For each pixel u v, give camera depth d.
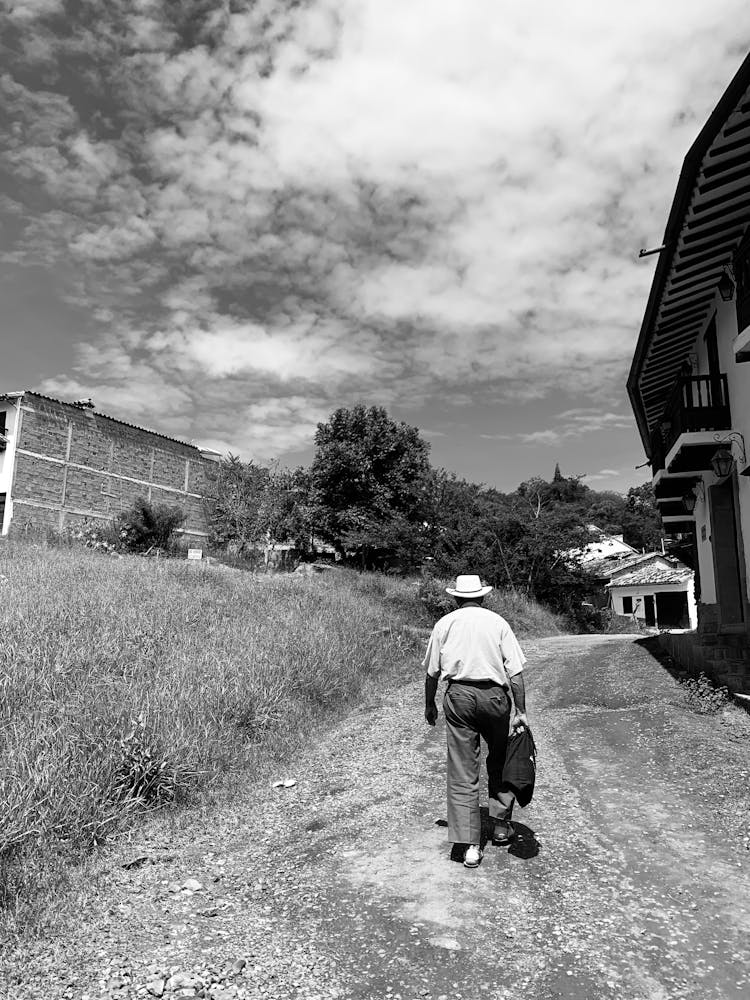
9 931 3.39
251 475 35.56
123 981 2.98
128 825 4.84
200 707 6.80
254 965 3.09
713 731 6.98
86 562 16.06
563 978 2.90
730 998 2.74
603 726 7.53
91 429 29.88
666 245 8.41
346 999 2.81
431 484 32.84
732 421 9.98
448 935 3.28
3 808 4.26
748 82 5.55
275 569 28.61
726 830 4.45
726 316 9.98
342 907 3.62
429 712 4.46
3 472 26.45
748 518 9.58
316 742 7.36
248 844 4.64
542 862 4.08
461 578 4.52
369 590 20.34
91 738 5.52
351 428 34.72
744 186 7.30
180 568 17.25
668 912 3.44
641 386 14.32
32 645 7.89
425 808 5.16
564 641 19.89
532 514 32.38
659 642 15.65
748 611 9.68
